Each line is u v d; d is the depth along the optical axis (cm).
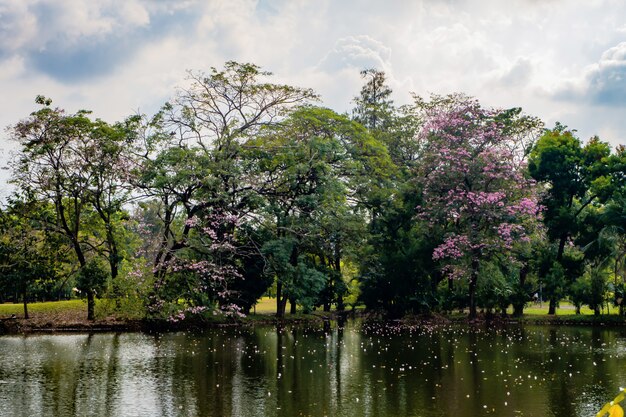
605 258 4422
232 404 1723
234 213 4094
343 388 1944
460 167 4416
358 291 5247
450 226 4750
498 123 4622
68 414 1619
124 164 3794
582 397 1800
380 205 4778
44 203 3934
